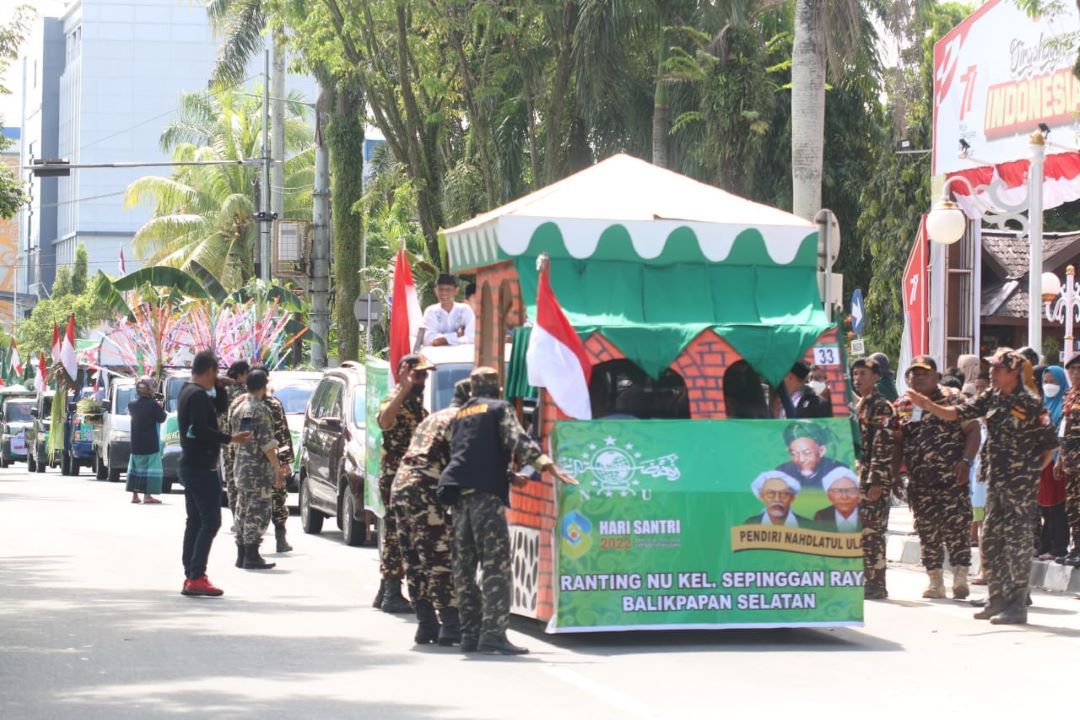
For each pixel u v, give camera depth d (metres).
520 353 11.93
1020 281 29.25
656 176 12.55
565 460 10.72
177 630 11.27
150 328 32.91
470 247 12.55
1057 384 14.74
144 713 8.13
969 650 10.59
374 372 14.75
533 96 31.25
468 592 10.42
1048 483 14.26
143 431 25.08
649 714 8.18
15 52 27.55
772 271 11.88
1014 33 19.89
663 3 29.78
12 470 42.22
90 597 13.15
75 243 142.88
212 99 57.88
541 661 10.05
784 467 11.06
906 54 24.39
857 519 11.13
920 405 12.91
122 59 143.00
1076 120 17.70
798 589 10.98
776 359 11.36
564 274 11.48
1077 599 13.36
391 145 31.17
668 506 10.81
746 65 30.09
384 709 8.29
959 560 13.30
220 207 56.03
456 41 29.72
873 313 32.22
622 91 32.06
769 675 9.51
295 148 58.31
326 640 10.89
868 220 32.97
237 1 42.84
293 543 18.80
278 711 8.21
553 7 28.67
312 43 30.38
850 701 8.60
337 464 18.72
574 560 10.65
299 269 39.28
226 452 18.41
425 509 10.64
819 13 21.12
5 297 142.88
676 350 11.23
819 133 21.23
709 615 10.82
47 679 9.17
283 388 25.25
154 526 20.58
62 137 155.50
